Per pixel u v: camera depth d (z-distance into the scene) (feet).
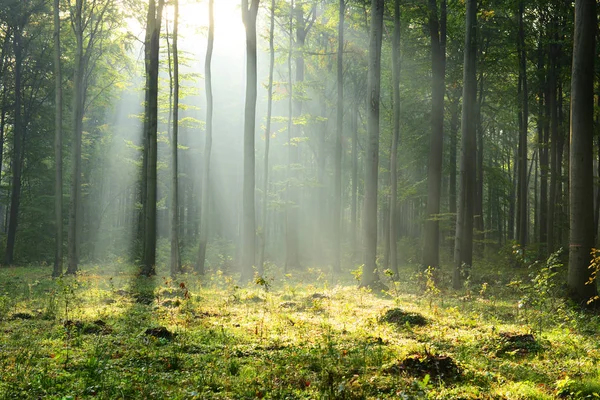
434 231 77.36
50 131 133.08
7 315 38.22
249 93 69.77
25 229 131.85
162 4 80.74
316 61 121.80
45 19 118.11
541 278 41.78
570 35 78.07
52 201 133.08
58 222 81.10
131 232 150.71
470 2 63.46
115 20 104.01
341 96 98.02
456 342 29.40
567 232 95.25
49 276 82.07
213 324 34.86
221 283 68.39
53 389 19.48
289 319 36.22
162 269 98.89
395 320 35.55
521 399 19.07
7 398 18.40
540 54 90.94
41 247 131.34
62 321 34.94
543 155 99.19
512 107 101.09
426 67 92.22
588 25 47.09
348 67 116.98
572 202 47.16
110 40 112.88
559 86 90.33
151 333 30.14
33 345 27.25
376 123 60.80
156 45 80.64
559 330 34.04
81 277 73.67
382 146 110.32
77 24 84.12
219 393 19.26
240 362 24.36
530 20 86.33
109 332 32.19
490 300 49.75
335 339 29.32
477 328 33.96
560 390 19.95
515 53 92.17
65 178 139.44
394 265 73.67
